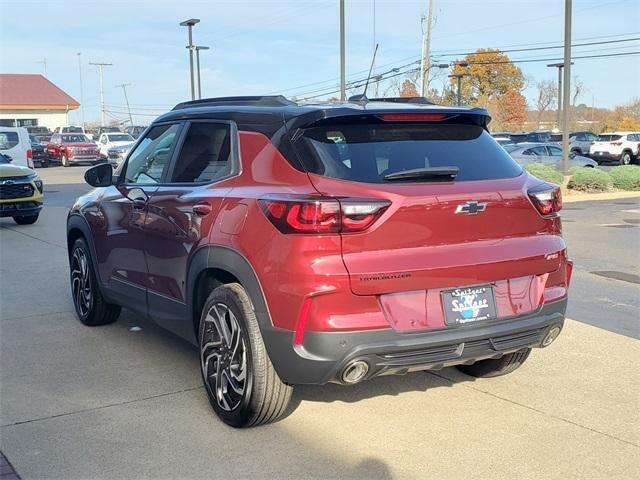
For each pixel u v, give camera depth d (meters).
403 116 4.14
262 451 3.95
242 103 4.73
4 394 4.78
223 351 4.25
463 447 4.02
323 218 3.61
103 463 3.80
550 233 4.32
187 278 4.60
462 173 4.08
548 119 91.25
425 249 3.81
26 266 9.23
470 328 3.91
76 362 5.43
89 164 40.84
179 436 4.14
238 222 4.05
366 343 3.66
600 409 4.57
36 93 68.50
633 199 20.00
